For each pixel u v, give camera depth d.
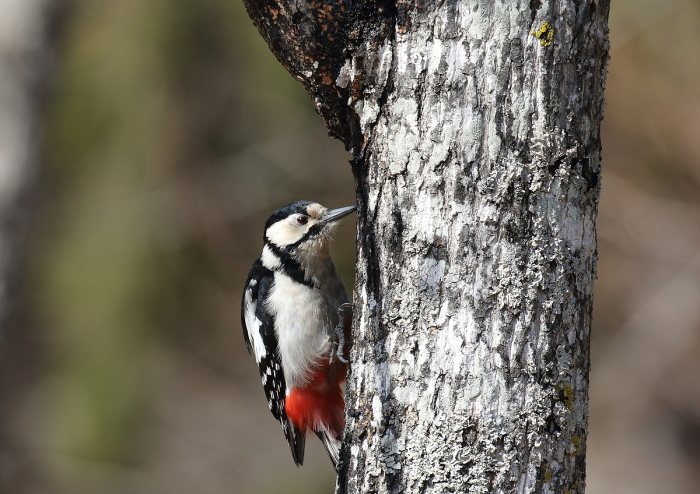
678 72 14.80
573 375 4.31
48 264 15.52
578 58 4.27
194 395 16.59
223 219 16.30
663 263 15.54
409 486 4.43
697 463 14.84
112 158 15.97
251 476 15.86
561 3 4.23
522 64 4.23
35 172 12.23
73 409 15.27
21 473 14.73
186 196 16.22
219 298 16.47
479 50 4.27
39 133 12.23
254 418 16.75
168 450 15.91
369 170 4.67
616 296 15.74
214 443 16.08
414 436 4.42
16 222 12.06
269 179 16.23
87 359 15.57
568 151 4.27
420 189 4.43
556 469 4.27
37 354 15.30
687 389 15.30
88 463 15.18
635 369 15.59
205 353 16.75
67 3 12.55
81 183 15.89
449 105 4.34
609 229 15.75
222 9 16.09
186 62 16.11
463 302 4.32
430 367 4.39
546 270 4.26
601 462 15.33
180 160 16.22
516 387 4.26
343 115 4.85
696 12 14.57
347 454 4.77
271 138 16.28
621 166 15.60
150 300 16.09
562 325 4.29
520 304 4.26
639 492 14.83
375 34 4.53
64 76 14.88
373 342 4.63
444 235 4.37
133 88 15.94
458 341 4.33
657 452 15.14
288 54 4.79
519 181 4.25
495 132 4.27
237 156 16.28
